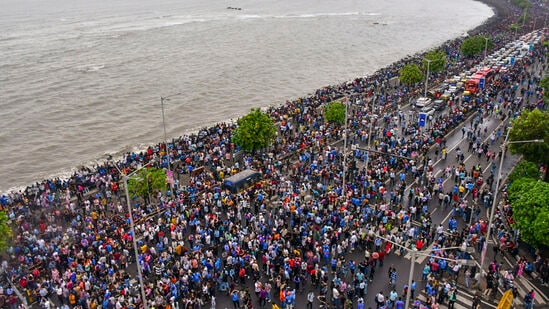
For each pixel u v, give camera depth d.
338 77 133.38
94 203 53.97
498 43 151.25
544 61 123.00
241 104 109.31
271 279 40.62
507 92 93.50
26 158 81.06
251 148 64.06
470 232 44.84
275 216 49.50
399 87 105.56
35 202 55.31
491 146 68.38
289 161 65.44
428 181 56.16
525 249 44.53
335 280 37.88
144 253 43.84
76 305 37.66
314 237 44.94
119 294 37.31
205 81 128.75
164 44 186.25
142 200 56.97
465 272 40.66
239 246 43.28
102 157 81.06
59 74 135.75
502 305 33.34
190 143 72.31
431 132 71.75
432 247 41.91
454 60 130.12
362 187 54.56
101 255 43.31
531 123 52.88
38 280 40.53
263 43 188.12
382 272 41.72
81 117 100.62
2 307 38.16
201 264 41.56
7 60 153.25
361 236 44.69
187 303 36.38
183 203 52.66
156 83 126.75
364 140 71.75
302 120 81.56
